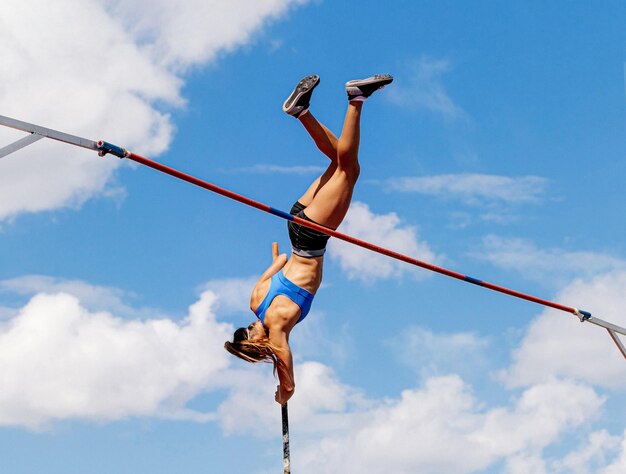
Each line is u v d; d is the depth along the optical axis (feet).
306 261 26.37
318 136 26.45
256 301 26.63
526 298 31.73
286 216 25.14
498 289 30.71
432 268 28.60
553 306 32.81
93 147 21.81
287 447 26.53
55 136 21.15
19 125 20.63
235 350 26.40
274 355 26.20
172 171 23.16
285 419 26.66
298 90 25.79
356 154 26.09
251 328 26.43
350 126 25.76
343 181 26.09
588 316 33.76
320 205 26.20
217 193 24.04
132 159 22.45
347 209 26.45
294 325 26.53
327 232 25.75
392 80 25.68
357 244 26.61
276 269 27.09
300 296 26.25
